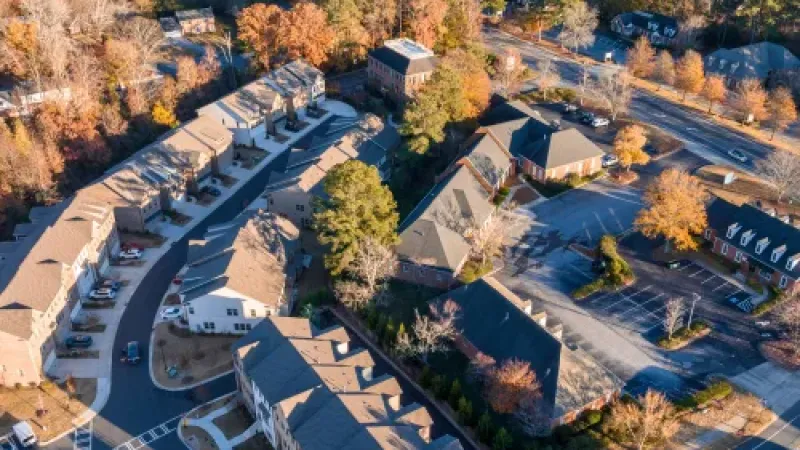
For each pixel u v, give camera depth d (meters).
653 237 110.19
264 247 104.00
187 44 180.12
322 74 156.75
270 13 160.50
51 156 121.88
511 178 130.88
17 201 116.38
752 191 127.62
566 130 131.12
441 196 112.75
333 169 102.88
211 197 127.25
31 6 147.88
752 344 95.62
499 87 155.38
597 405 85.06
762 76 163.12
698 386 89.31
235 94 143.75
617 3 196.50
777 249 103.19
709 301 102.62
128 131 136.88
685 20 185.38
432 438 83.06
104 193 114.69
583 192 127.12
